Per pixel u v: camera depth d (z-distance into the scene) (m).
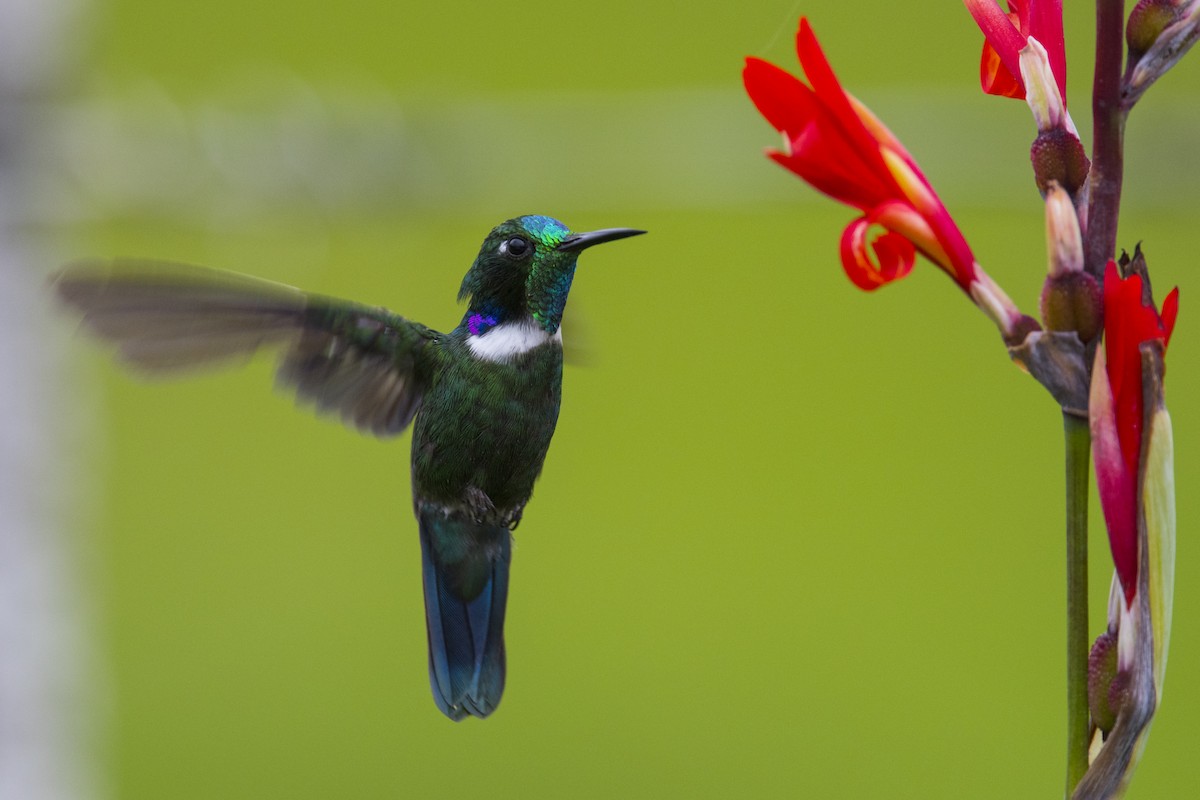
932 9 8.85
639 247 9.22
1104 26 3.16
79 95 6.79
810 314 9.20
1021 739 9.06
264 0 8.55
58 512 6.68
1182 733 8.87
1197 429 8.93
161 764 8.84
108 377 8.87
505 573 4.56
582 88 8.91
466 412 4.46
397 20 8.82
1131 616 3.18
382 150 7.05
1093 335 3.16
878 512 9.25
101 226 6.75
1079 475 3.19
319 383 4.48
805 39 3.28
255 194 6.95
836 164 3.30
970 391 9.20
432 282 8.58
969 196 7.53
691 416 9.34
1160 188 7.70
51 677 6.66
